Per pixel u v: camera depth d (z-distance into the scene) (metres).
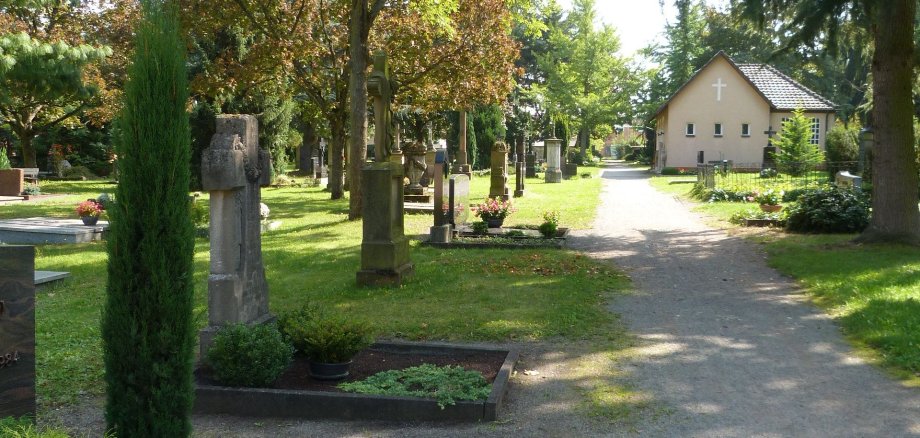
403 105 31.62
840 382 6.73
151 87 4.52
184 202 4.64
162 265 4.52
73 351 7.84
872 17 13.77
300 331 6.67
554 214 17.52
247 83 26.12
